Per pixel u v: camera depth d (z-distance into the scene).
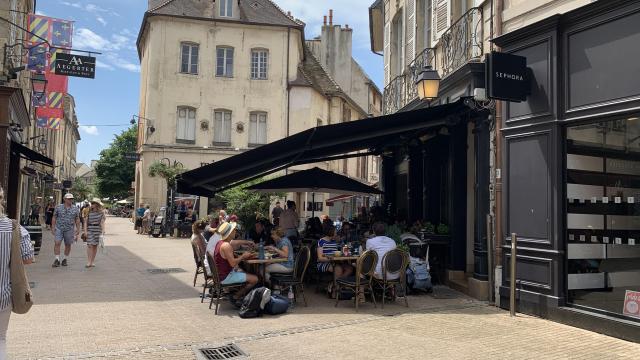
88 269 10.89
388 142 12.09
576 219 6.27
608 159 5.94
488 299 7.73
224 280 6.90
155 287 8.79
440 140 10.26
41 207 29.28
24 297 3.70
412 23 11.54
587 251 6.12
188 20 26.48
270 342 5.41
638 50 5.50
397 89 12.58
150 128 25.89
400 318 6.55
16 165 14.95
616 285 5.78
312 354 5.00
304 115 27.41
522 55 6.90
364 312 6.95
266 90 27.22
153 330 5.86
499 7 7.46
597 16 5.93
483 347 5.23
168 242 18.88
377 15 16.05
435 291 8.64
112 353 4.96
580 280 6.17
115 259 12.88
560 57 6.41
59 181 42.47
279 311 6.77
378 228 7.69
